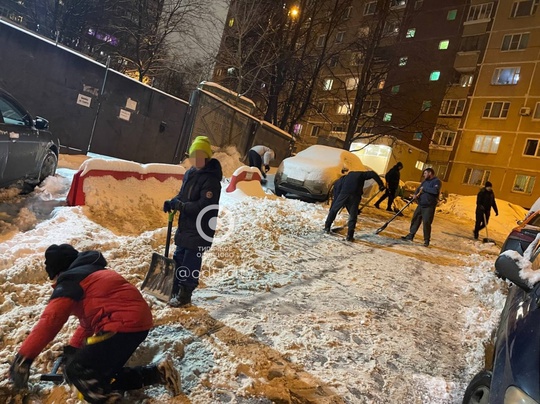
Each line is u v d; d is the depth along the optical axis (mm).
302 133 36719
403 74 32312
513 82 27875
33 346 2068
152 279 3855
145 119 11539
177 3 20188
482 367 3730
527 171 26594
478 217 12422
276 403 2744
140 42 21047
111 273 2391
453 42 30812
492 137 28266
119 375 2445
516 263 2762
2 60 8656
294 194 11609
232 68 21734
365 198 14711
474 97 29312
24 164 6074
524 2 28078
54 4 20328
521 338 2219
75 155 10133
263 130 15844
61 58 9461
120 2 20562
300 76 22391
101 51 22797
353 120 23656
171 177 7570
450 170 29766
